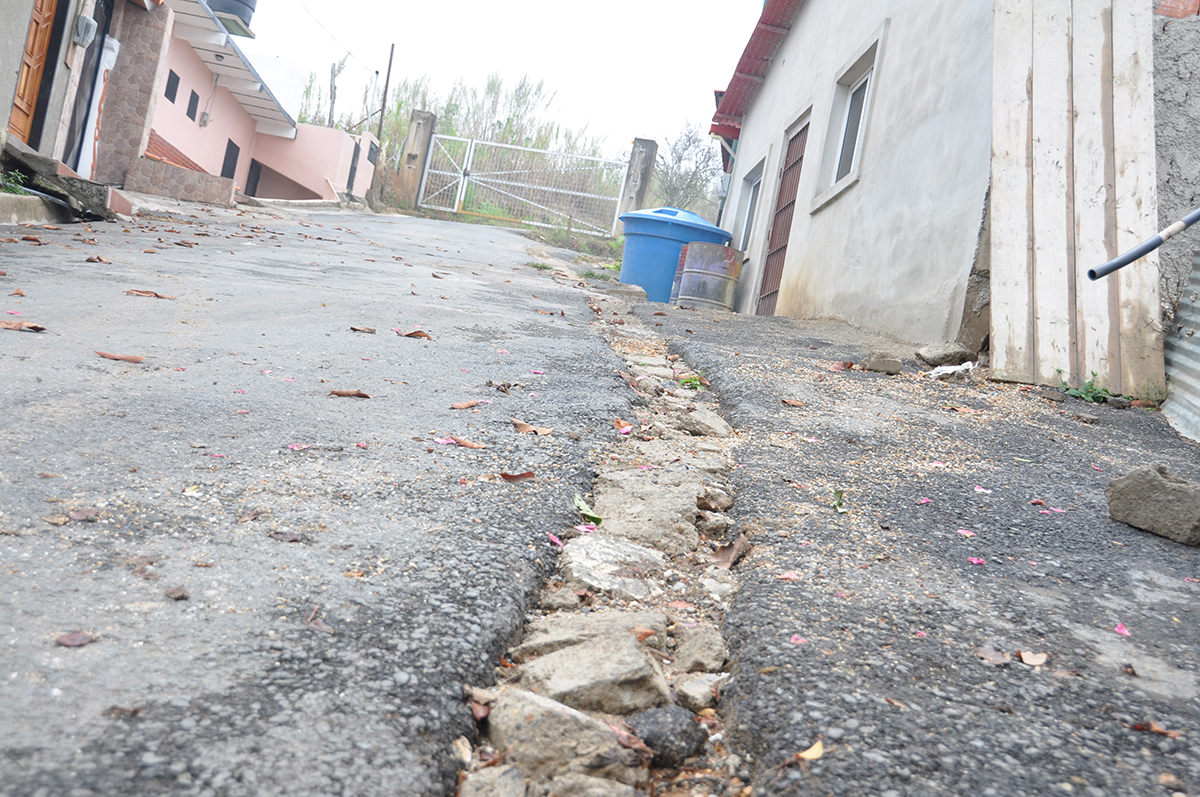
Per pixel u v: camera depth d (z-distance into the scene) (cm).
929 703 166
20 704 132
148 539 195
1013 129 538
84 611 161
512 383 403
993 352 507
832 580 221
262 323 476
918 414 423
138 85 1311
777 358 546
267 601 175
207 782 123
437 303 640
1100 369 492
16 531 188
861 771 144
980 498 303
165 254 722
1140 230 511
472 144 2436
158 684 143
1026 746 155
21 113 973
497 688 169
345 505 233
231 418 295
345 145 2203
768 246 1109
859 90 891
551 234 2297
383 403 342
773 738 156
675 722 161
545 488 268
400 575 196
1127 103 530
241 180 2122
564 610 206
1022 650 191
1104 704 171
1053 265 516
